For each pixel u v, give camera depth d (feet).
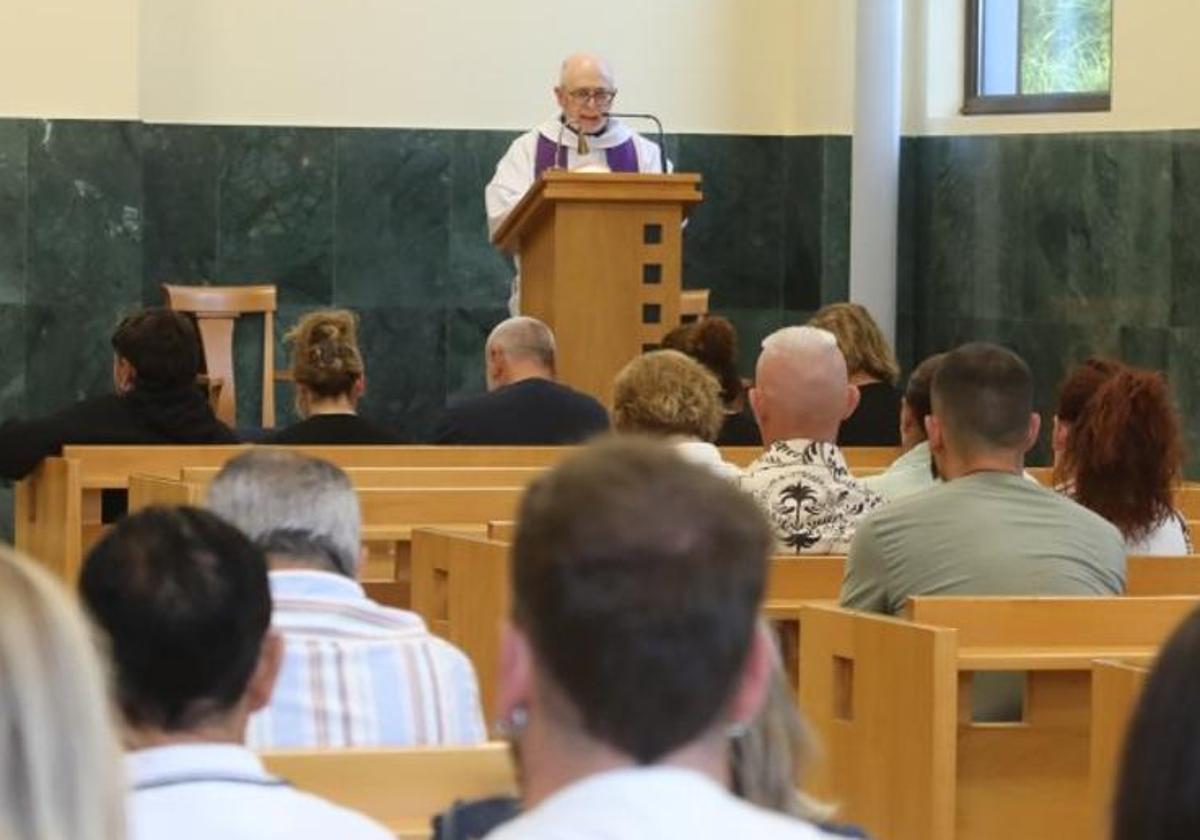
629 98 56.39
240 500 15.69
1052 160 53.06
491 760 13.34
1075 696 18.52
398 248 55.01
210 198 54.03
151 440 32.12
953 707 17.43
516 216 40.83
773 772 10.93
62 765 7.77
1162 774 7.34
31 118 50.26
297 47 54.44
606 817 7.79
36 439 31.73
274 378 50.85
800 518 22.95
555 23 55.83
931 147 56.13
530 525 8.06
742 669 8.02
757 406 24.23
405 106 55.01
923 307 56.70
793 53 56.90
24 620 7.82
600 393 38.75
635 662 7.86
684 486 8.07
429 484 27.76
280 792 10.73
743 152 56.90
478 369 55.57
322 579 15.53
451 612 22.67
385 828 12.36
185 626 11.02
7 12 50.06
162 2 53.62
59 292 50.57
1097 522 20.51
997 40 55.11
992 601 18.52
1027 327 53.67
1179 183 50.21
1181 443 23.95
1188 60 50.08
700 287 56.85
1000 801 18.53
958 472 20.84
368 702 15.17
